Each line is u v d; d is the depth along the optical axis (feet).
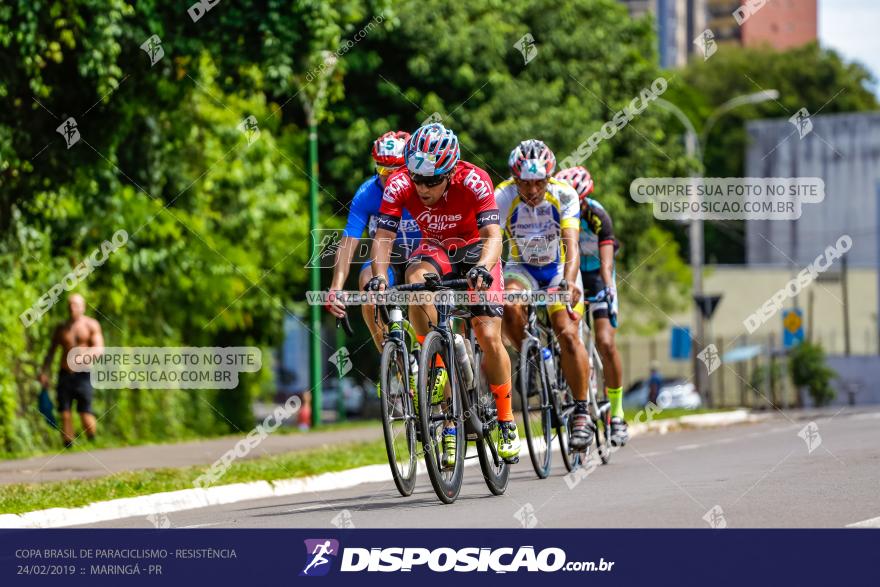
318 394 200.64
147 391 172.24
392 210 77.97
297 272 241.76
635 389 386.52
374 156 84.58
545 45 243.81
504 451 81.46
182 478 99.81
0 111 141.79
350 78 226.79
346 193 230.27
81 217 159.22
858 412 239.91
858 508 67.00
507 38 237.66
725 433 164.14
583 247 101.09
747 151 590.96
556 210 90.38
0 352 142.10
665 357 462.60
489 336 78.84
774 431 160.86
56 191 152.15
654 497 75.46
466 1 231.09
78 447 145.18
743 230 603.67
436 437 75.66
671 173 260.01
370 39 222.28
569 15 246.27
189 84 161.68
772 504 69.41
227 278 203.21
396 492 92.43
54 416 149.48
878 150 572.10
